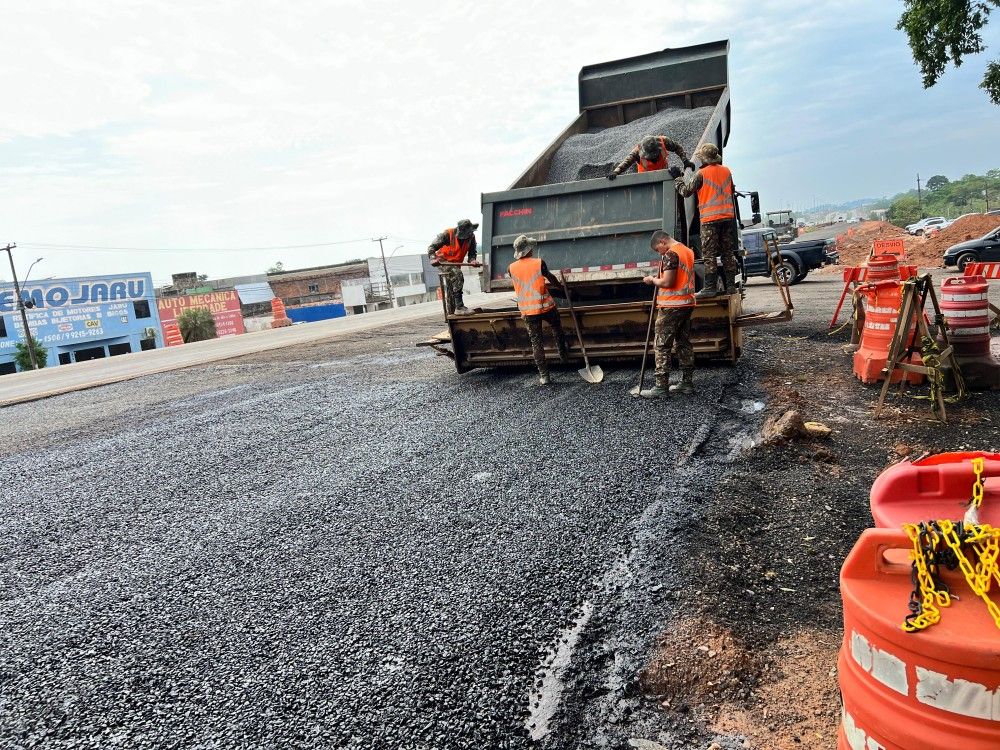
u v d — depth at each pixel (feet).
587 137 33.71
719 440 17.17
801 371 24.52
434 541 12.65
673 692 8.34
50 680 9.30
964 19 47.09
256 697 8.66
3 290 138.10
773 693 8.18
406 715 8.15
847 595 5.30
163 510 15.53
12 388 41.29
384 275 250.57
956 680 4.58
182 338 171.73
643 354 24.08
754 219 31.55
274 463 18.42
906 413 18.69
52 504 16.61
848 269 30.50
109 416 27.27
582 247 25.55
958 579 5.02
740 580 10.61
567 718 7.98
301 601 10.90
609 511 13.29
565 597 10.40
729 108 34.55
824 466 15.11
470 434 19.44
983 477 5.99
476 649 9.31
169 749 7.86
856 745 5.41
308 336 57.26
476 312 27.37
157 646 9.96
